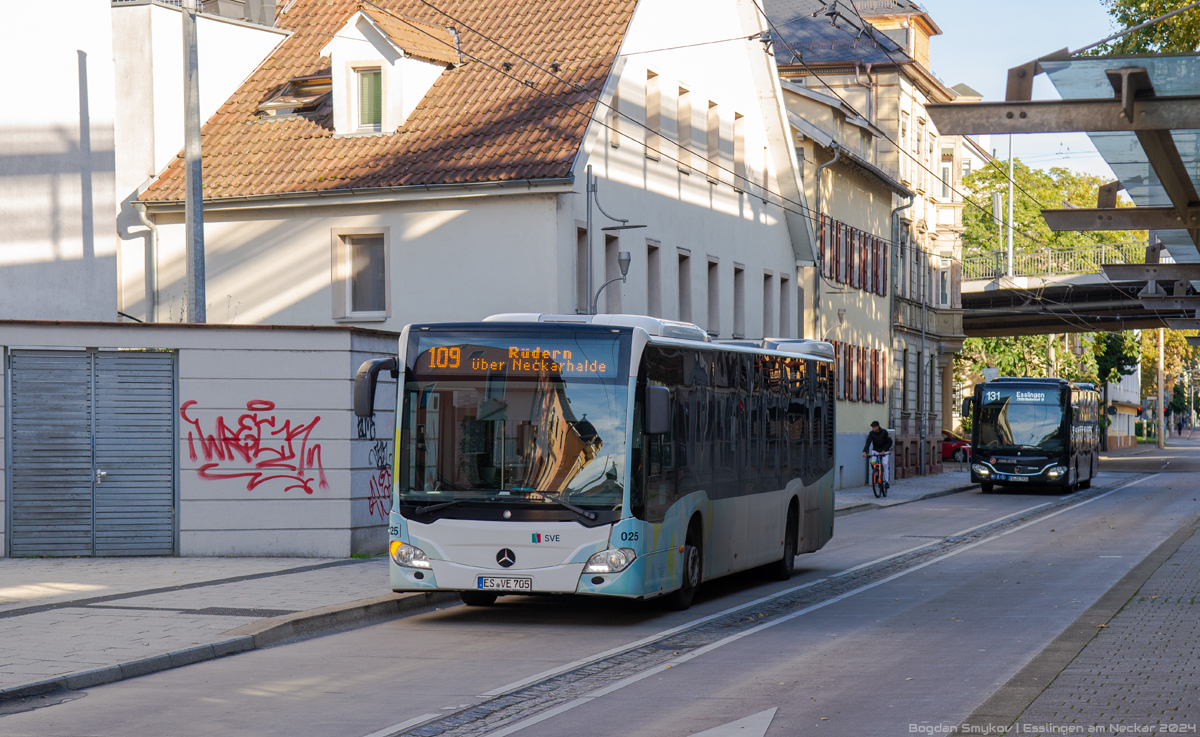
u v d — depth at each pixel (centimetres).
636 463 1324
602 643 1227
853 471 4362
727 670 1070
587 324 1347
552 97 2692
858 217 4622
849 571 1922
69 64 2214
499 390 1338
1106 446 9612
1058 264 5931
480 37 2895
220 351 1816
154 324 1803
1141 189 1514
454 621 1382
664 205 3094
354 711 907
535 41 2839
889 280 4972
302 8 3141
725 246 3497
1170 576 1734
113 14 2823
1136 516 3112
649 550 1338
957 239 5878
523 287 2552
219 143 2805
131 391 1806
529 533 1309
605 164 2762
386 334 1925
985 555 2139
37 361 1789
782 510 1808
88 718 884
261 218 2728
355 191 2598
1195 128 1050
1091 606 1434
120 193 2797
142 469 1809
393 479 1349
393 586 1339
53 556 1794
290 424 1823
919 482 4744
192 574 1617
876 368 4734
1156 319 6450
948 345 5722
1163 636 1197
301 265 2698
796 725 849
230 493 1817
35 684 958
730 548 1598
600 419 1325
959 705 907
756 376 1714
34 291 2147
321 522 1827
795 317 4016
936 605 1498
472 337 1352
